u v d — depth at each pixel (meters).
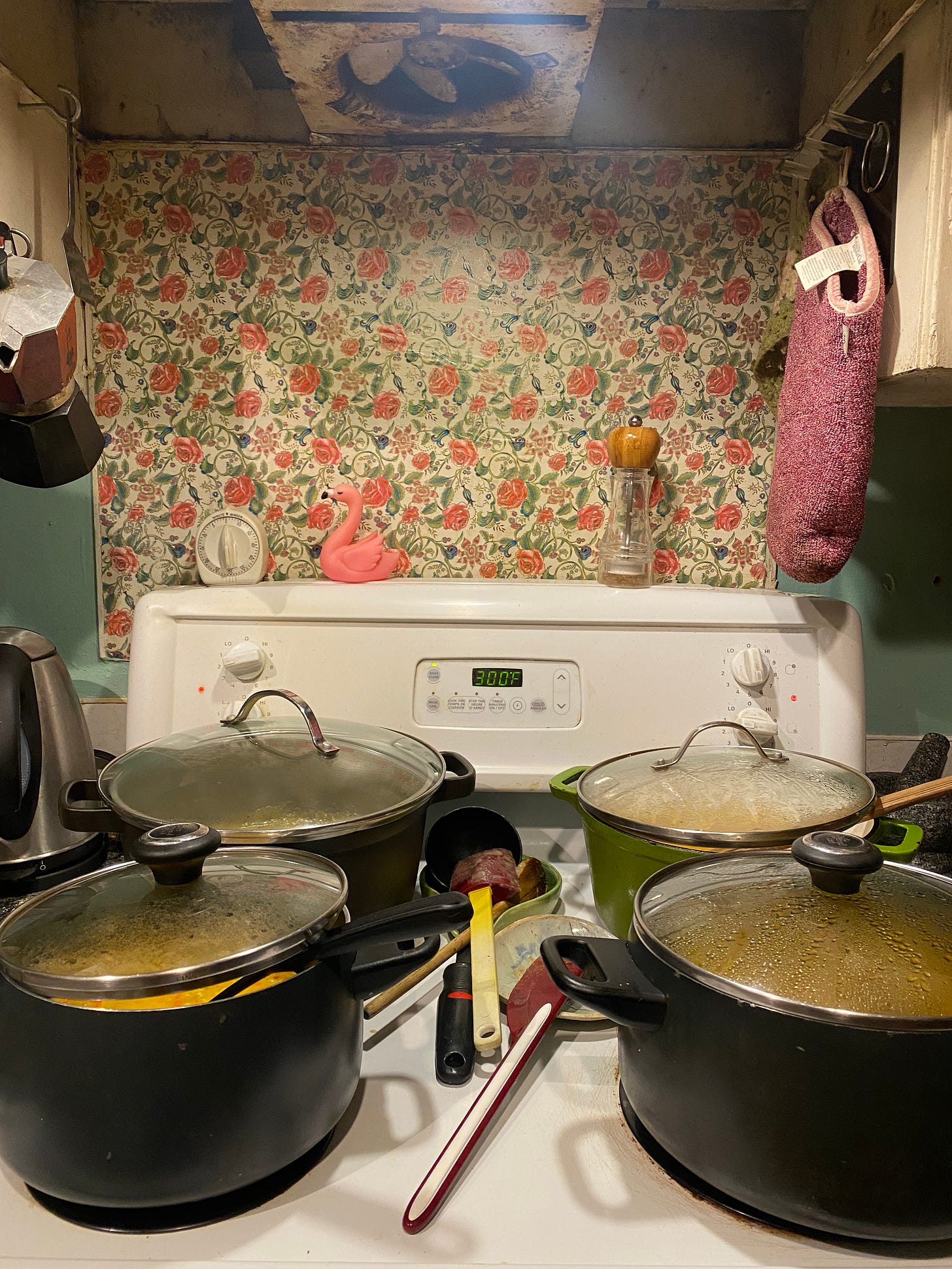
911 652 1.14
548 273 1.09
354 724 0.86
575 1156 0.53
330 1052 0.50
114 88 1.05
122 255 1.08
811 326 0.86
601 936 0.76
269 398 1.10
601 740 0.94
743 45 1.06
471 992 0.67
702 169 1.07
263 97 1.05
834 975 0.47
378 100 0.95
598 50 1.05
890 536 1.12
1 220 0.87
